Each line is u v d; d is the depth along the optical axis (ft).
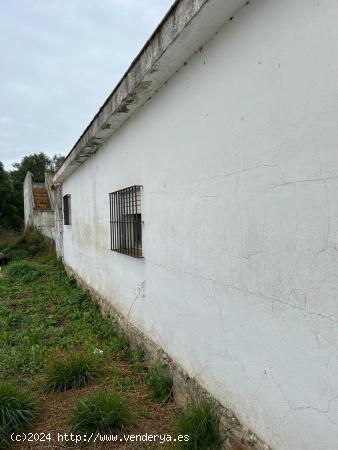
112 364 15.25
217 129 9.46
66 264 37.27
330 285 6.22
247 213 8.39
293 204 6.98
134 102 14.29
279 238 7.39
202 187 10.32
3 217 86.84
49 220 51.96
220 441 9.50
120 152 17.90
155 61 10.88
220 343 9.75
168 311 12.96
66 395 12.92
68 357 14.62
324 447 6.44
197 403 10.46
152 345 14.46
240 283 8.75
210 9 8.29
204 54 9.92
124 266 17.95
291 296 7.11
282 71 7.15
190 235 11.14
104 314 21.71
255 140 8.02
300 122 6.75
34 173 130.72
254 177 8.09
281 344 7.44
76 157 25.16
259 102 7.84
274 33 7.32
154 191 13.78
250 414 8.55
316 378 6.57
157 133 13.32
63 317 22.65
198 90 10.32
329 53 6.08
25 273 35.96
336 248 6.08
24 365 15.67
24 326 21.07
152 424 11.18
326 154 6.21
